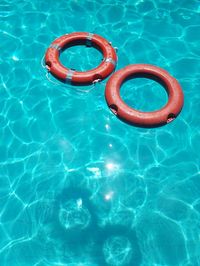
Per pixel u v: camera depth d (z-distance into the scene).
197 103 2.55
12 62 2.76
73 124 2.46
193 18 3.05
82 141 2.39
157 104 2.53
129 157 2.32
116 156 2.33
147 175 2.25
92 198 2.18
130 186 2.22
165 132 2.42
